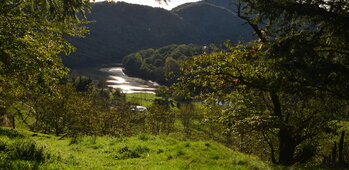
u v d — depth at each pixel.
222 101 18.83
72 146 14.87
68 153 11.08
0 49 9.90
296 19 8.91
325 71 7.79
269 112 16.72
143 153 13.05
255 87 15.09
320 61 7.93
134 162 11.38
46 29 12.32
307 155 18.75
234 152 15.34
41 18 9.49
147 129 59.00
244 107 17.25
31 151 9.02
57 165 8.73
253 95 17.36
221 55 16.86
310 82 8.59
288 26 9.01
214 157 12.80
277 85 9.43
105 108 54.53
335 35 8.37
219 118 15.85
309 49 8.06
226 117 15.40
